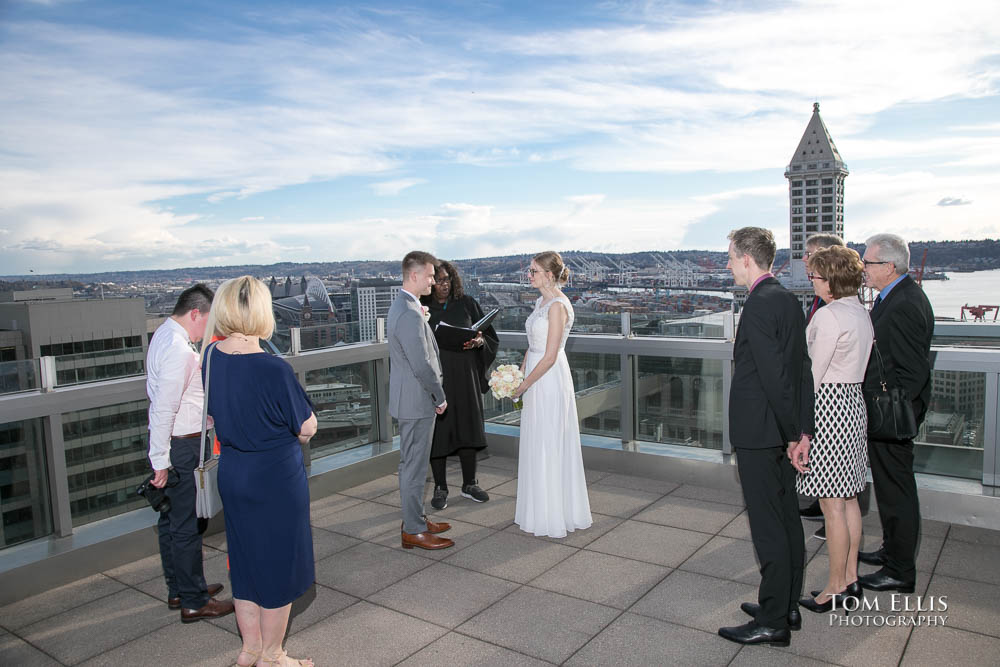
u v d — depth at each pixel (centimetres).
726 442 475
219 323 225
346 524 416
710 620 281
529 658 254
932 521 388
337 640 272
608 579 326
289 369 229
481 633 275
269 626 234
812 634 266
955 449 397
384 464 519
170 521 287
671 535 381
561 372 388
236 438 224
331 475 477
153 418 270
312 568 242
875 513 407
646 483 479
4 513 332
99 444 366
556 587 318
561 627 279
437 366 362
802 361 250
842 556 280
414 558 360
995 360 375
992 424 382
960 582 311
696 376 480
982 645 254
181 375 269
